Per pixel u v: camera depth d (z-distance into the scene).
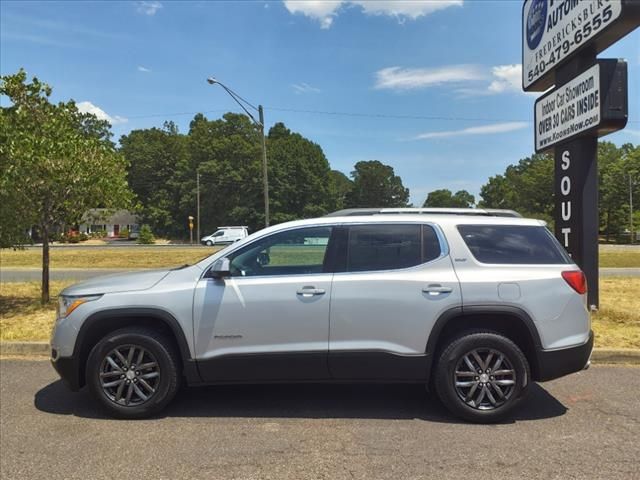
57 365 4.84
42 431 4.49
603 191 77.75
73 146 9.74
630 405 5.12
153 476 3.66
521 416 4.83
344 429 4.52
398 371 4.68
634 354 6.68
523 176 91.44
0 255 32.03
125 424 4.65
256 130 90.75
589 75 8.38
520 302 4.63
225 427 4.57
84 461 3.90
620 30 7.68
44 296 10.49
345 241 4.88
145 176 88.88
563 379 5.98
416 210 5.15
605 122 8.04
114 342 4.75
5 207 9.55
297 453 4.04
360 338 4.68
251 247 4.93
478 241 4.85
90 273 20.14
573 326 4.70
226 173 82.12
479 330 4.71
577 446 4.15
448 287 4.65
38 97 10.20
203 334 4.72
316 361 4.70
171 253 33.50
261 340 4.71
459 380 4.68
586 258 8.91
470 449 4.10
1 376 6.14
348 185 124.50
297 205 86.81
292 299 4.69
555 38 9.39
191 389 5.64
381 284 4.68
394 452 4.05
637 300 10.87
